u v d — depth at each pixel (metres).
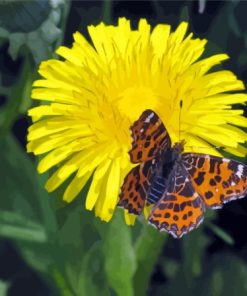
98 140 0.24
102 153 0.24
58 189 0.27
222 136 0.25
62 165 0.25
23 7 0.26
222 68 0.29
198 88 0.25
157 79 0.25
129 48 0.26
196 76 0.25
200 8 0.27
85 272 0.28
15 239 0.29
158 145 0.24
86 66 0.25
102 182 0.24
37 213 0.29
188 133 0.25
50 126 0.25
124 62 0.25
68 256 0.28
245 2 0.29
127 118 0.25
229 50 0.29
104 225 0.28
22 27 0.26
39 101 0.27
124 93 0.25
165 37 0.26
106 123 0.25
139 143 0.23
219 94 0.25
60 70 0.25
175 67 0.25
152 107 0.25
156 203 0.24
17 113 0.28
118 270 0.27
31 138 0.24
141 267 0.28
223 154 0.28
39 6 0.26
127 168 0.24
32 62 0.27
